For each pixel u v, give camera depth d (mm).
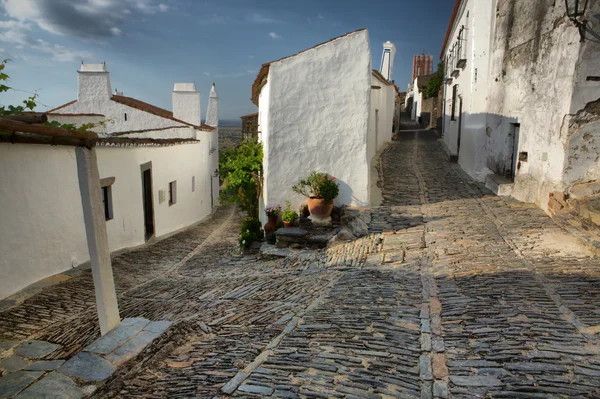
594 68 8367
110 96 20281
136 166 12930
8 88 5176
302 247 9766
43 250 8344
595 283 5711
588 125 8586
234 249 11945
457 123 18188
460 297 5617
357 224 9773
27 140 4977
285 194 10867
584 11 8102
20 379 4293
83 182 4984
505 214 9828
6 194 7336
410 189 13109
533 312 4918
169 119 20250
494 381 3596
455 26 19719
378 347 4387
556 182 9203
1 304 6883
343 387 3662
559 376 3586
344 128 10711
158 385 4008
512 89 11844
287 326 5176
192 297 7328
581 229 7871
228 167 14227
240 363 4289
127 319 5559
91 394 4012
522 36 11133
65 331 5793
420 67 47438
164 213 15500
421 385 3641
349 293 6258
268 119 10594
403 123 38938
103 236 5223
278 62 10406
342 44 10477
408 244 8492
